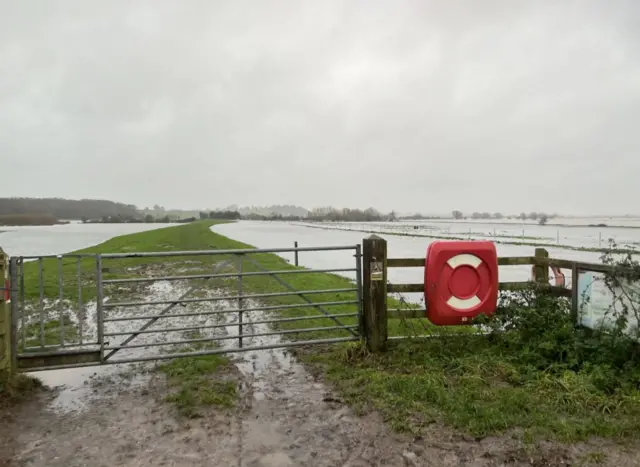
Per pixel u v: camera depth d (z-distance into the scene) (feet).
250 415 14.61
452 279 20.30
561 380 15.56
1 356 16.07
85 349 17.93
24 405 15.66
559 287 20.90
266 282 45.73
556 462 11.33
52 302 35.50
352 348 20.03
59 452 12.39
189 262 71.61
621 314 16.85
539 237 178.19
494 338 20.18
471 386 15.81
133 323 28.73
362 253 20.93
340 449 12.35
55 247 118.93
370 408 14.80
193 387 16.97
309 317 20.33
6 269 16.70
